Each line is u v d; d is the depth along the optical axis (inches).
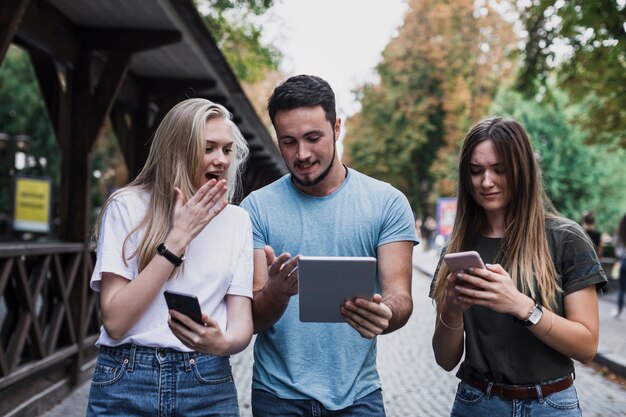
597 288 104.1
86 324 302.5
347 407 113.6
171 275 96.8
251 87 1102.4
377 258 117.8
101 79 284.7
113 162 974.4
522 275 104.0
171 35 282.4
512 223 106.7
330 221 117.2
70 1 251.9
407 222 117.7
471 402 107.3
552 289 102.7
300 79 110.0
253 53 852.6
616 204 981.8
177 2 258.8
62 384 263.7
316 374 114.4
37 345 239.8
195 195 95.0
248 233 103.7
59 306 261.4
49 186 551.5
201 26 286.7
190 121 97.7
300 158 109.7
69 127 284.5
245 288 101.6
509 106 1115.3
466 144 108.6
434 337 112.5
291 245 117.5
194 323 89.4
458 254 94.8
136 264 96.2
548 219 107.1
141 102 378.0
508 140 105.3
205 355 98.2
